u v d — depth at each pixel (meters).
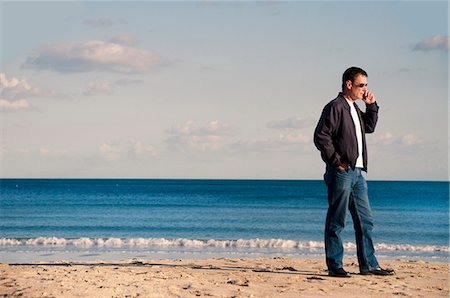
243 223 34.62
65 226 33.00
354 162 8.42
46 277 8.51
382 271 9.05
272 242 20.36
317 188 115.31
